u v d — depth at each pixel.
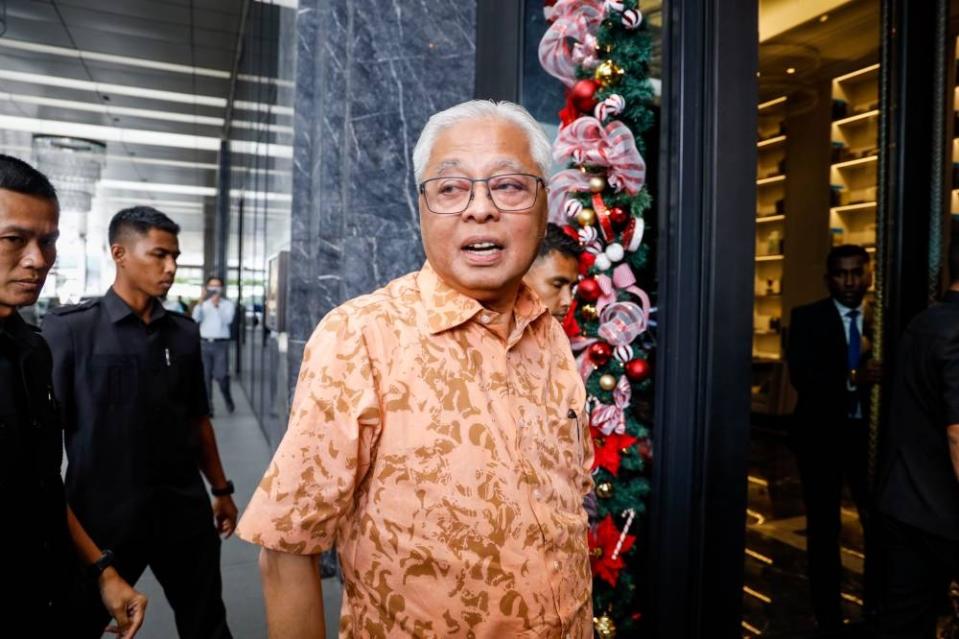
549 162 0.96
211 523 1.93
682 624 1.98
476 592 0.81
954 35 2.53
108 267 21.58
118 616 1.29
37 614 1.10
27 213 1.07
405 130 2.68
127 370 1.78
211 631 1.88
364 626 0.84
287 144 4.29
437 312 0.90
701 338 1.98
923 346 1.88
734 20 1.96
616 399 1.96
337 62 3.01
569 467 0.97
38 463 1.12
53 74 10.59
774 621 2.41
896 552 1.99
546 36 2.04
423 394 0.85
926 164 2.48
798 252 5.69
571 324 1.90
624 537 1.93
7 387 1.07
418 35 2.68
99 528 1.68
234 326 12.15
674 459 1.99
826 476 2.52
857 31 4.36
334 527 0.83
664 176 2.03
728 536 1.98
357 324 0.86
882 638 2.01
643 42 2.06
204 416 2.04
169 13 8.43
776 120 5.93
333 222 3.03
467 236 0.88
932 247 2.48
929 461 1.89
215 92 11.62
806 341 2.69
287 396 3.52
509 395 0.91
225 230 14.45
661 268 2.03
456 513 0.82
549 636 0.85
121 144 15.07
